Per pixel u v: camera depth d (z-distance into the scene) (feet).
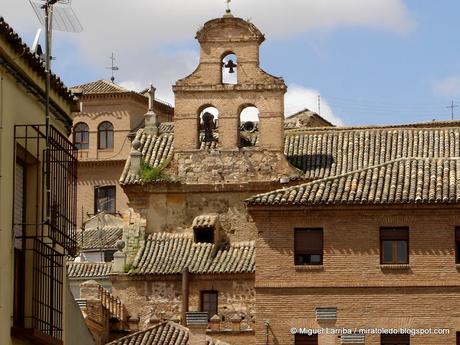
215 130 274.57
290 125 347.56
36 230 106.63
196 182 262.47
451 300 221.25
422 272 222.07
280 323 223.51
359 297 222.69
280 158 261.85
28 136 105.19
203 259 254.06
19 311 105.09
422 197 222.28
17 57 101.91
